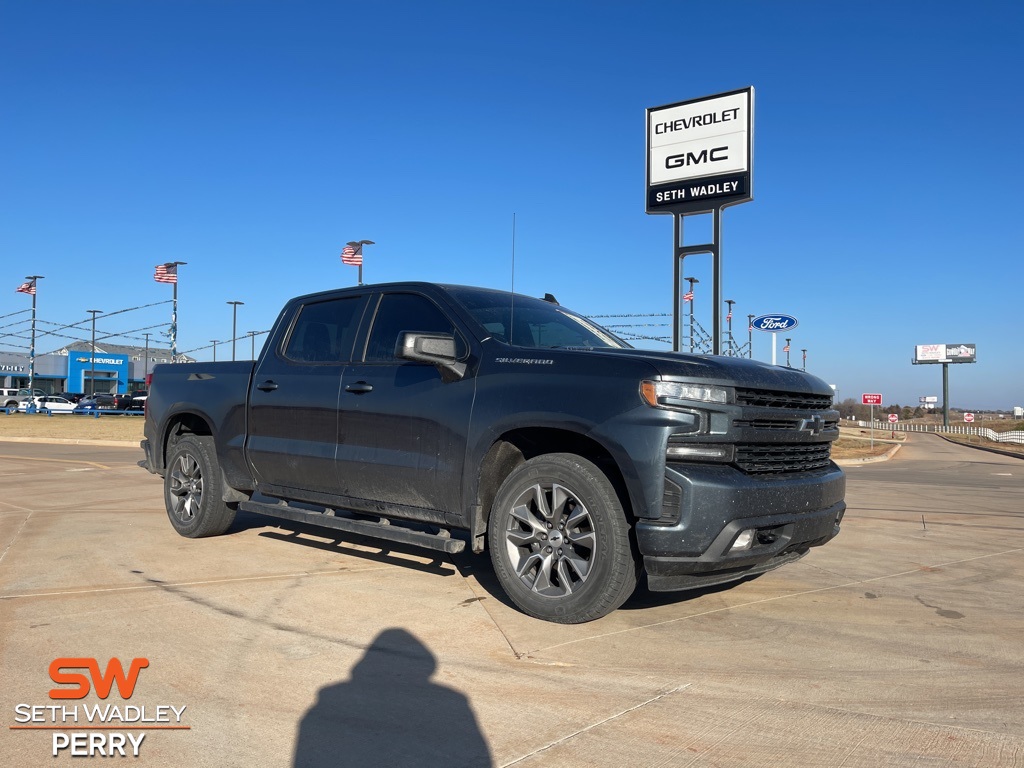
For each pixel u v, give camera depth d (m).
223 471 6.20
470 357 4.65
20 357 77.69
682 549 3.73
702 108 15.25
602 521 3.93
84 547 6.14
